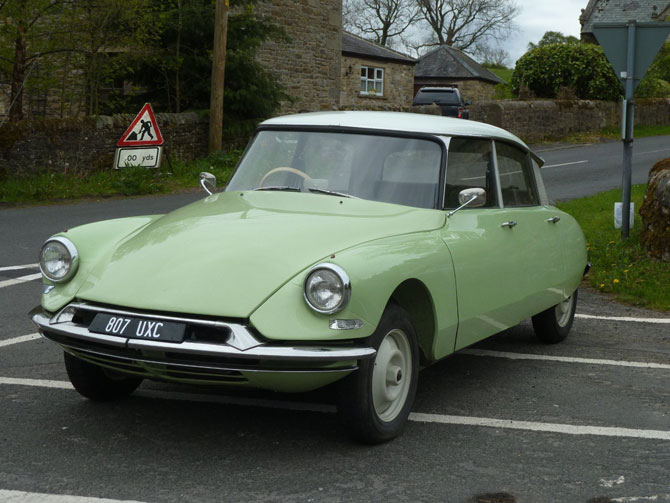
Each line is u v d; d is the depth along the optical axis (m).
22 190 14.34
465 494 3.44
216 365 3.53
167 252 4.00
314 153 4.83
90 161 16.38
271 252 3.87
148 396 4.73
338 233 4.06
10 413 4.37
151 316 3.64
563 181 17.95
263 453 3.86
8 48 17.69
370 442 3.96
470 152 4.96
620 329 6.90
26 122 15.30
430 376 5.37
